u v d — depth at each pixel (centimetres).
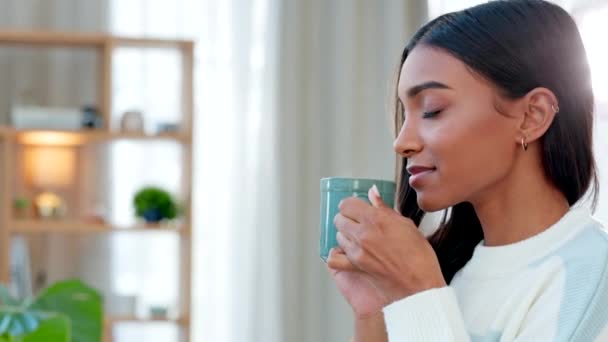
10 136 446
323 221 106
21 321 230
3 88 477
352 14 489
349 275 109
